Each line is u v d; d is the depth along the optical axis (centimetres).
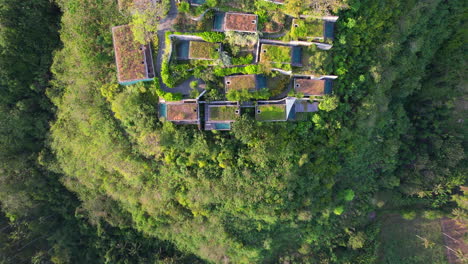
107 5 3691
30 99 4709
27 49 4412
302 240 5141
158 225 4862
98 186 4862
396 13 4000
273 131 3819
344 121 4091
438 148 5428
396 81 4919
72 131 4472
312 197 4503
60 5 4106
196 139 3712
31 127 4816
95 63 3772
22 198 5003
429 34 4938
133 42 3562
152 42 3622
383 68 4125
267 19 3581
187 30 3588
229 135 3844
